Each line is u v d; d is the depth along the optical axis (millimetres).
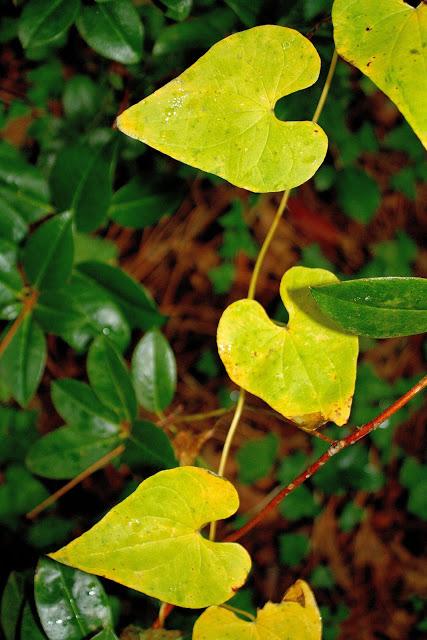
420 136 684
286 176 707
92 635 748
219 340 728
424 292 686
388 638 1269
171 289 1270
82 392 828
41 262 813
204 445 1221
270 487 1243
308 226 1341
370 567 1302
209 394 1241
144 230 1246
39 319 820
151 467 823
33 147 996
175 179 878
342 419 721
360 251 1361
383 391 1285
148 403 860
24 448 974
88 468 828
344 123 1162
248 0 805
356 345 727
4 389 968
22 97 1021
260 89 709
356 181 1188
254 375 726
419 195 1445
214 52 706
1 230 822
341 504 1303
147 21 913
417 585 1311
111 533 705
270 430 1247
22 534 958
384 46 695
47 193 856
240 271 1314
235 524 1217
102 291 837
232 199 1285
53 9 796
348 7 702
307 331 731
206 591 713
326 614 1229
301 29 814
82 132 971
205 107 702
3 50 1024
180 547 715
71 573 754
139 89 903
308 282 737
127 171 925
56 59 1019
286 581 1213
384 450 1285
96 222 843
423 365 1367
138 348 857
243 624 736
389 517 1337
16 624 787
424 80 687
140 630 774
